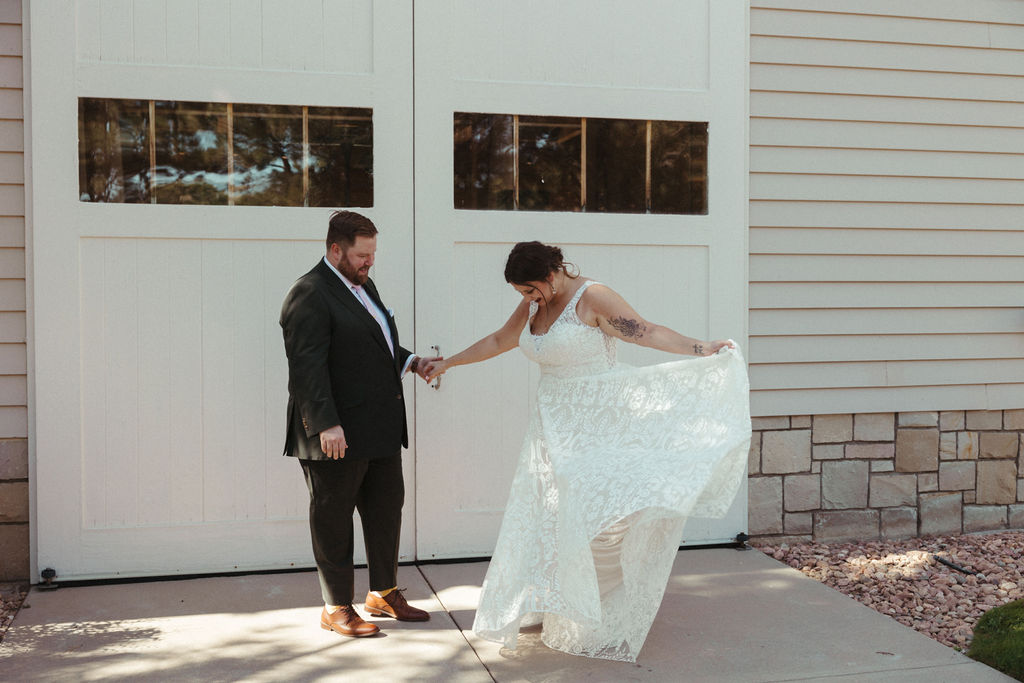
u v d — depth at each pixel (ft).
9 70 12.02
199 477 12.66
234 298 12.69
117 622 10.91
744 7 14.21
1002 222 15.35
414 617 11.01
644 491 9.21
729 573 13.01
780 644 10.35
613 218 13.89
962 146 15.11
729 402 9.87
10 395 12.19
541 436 10.31
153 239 12.42
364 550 13.28
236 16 12.66
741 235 14.34
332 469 10.16
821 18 14.48
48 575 12.10
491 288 13.52
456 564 13.41
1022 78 15.30
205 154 12.67
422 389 13.26
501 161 13.57
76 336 12.25
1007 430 15.56
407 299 13.24
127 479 12.46
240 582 12.49
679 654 10.03
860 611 11.46
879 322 14.92
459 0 13.32
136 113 12.44
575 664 9.75
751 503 14.61
